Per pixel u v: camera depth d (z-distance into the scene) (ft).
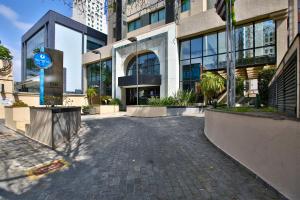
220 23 64.75
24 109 38.50
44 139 25.45
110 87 108.47
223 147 20.17
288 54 15.49
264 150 12.80
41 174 15.72
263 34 58.34
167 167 16.58
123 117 59.26
